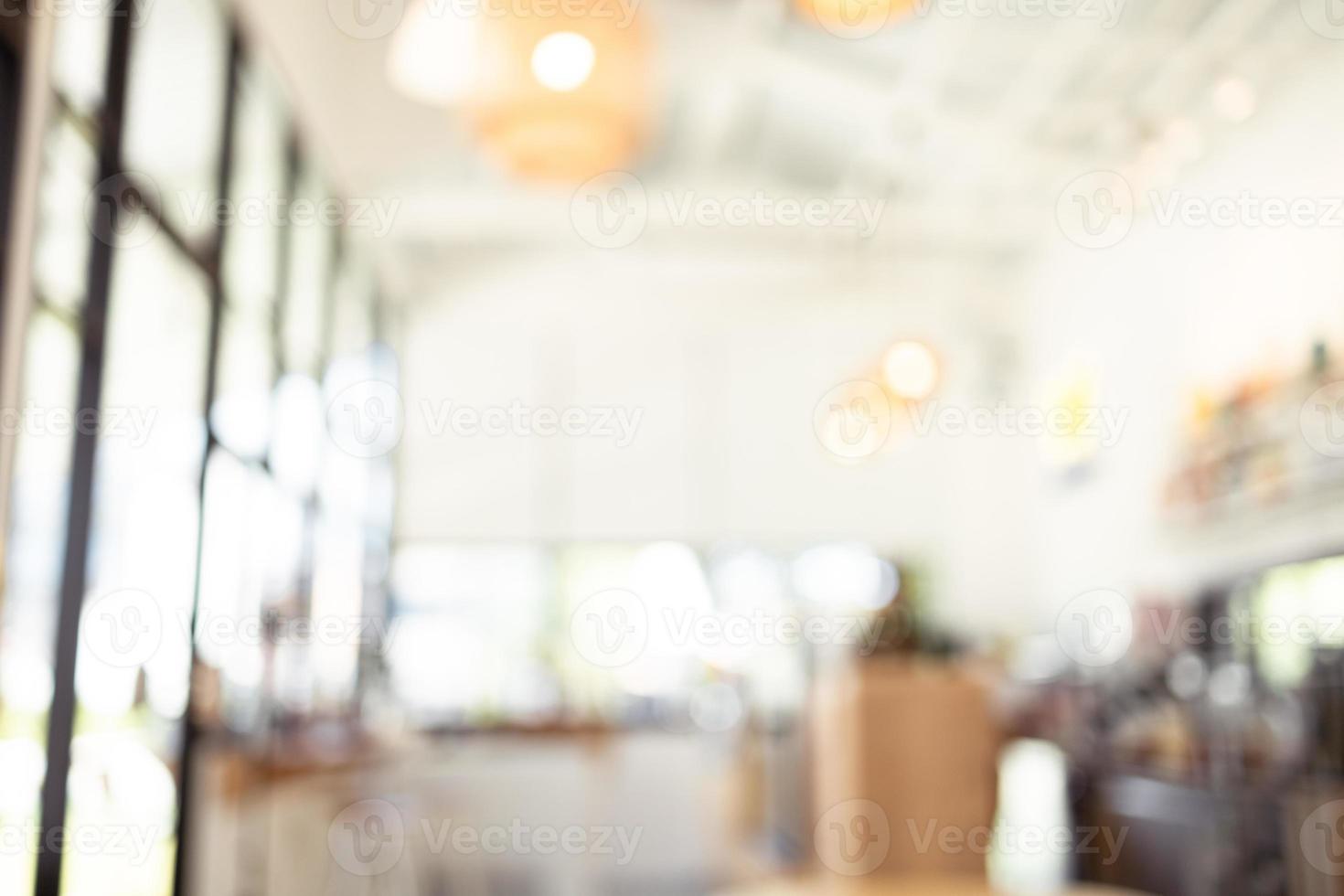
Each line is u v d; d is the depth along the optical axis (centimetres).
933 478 934
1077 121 686
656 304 943
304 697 627
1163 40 586
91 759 365
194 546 452
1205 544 646
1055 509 851
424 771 710
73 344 360
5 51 282
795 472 934
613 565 923
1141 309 721
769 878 471
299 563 637
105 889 382
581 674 862
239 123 530
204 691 456
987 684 320
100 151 367
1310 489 541
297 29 571
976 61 646
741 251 920
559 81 295
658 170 833
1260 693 479
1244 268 604
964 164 766
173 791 436
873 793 311
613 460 927
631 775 744
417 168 788
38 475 352
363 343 835
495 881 713
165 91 462
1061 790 557
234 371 562
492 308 934
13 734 339
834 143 798
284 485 604
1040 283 882
